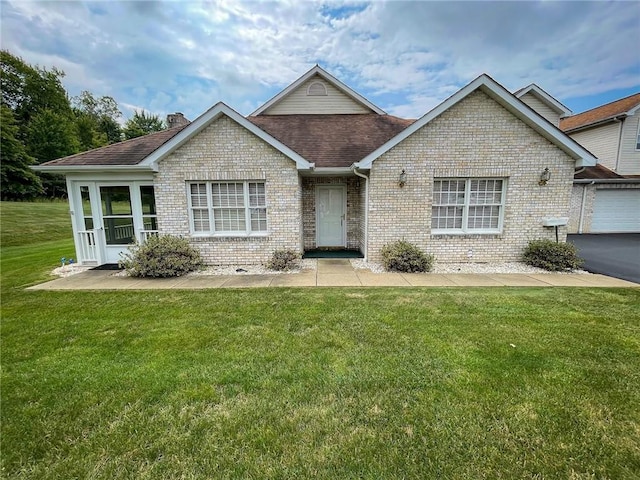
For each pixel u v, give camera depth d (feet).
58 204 83.71
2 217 59.72
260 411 8.99
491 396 9.51
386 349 12.51
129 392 9.96
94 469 7.22
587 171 49.62
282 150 27.45
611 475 6.89
